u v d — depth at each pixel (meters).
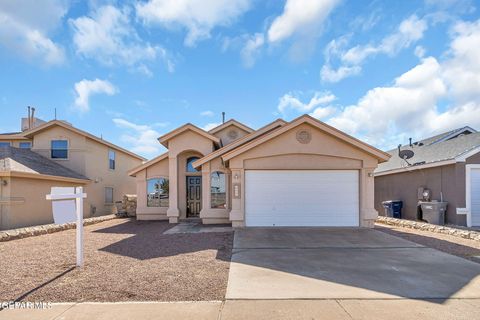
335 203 13.23
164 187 18.30
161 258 7.76
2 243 9.96
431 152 17.20
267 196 13.29
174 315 4.43
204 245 9.45
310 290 5.43
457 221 13.65
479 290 5.44
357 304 4.82
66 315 4.44
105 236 11.42
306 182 13.29
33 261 7.45
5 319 4.31
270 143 13.23
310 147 13.16
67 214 6.70
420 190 16.08
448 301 4.95
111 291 5.38
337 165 13.16
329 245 9.34
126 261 7.45
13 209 14.32
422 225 12.60
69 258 7.75
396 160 19.77
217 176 15.72
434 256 7.97
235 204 13.17
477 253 8.32
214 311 4.57
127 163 26.53
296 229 12.49
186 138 16.67
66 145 20.28
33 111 24.14
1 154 16.47
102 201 22.28
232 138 19.39
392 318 4.35
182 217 17.23
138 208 18.08
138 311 4.57
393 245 9.36
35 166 16.72
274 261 7.45
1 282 5.86
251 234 11.32
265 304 4.82
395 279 6.06
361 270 6.69
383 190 20.06
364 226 13.03
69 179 17.72
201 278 6.10
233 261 7.45
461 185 13.71
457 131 20.00
